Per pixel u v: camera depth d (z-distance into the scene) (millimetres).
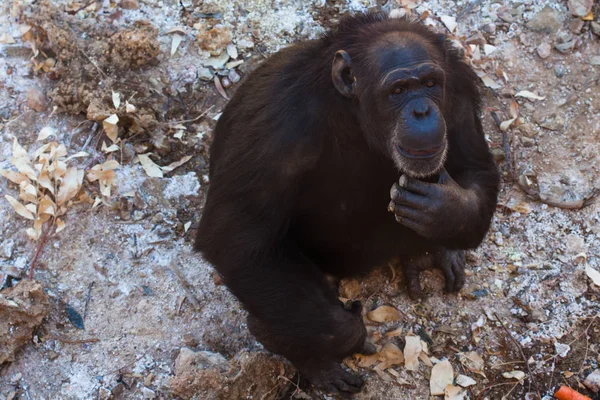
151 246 9273
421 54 6871
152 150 10039
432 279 9141
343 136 7520
